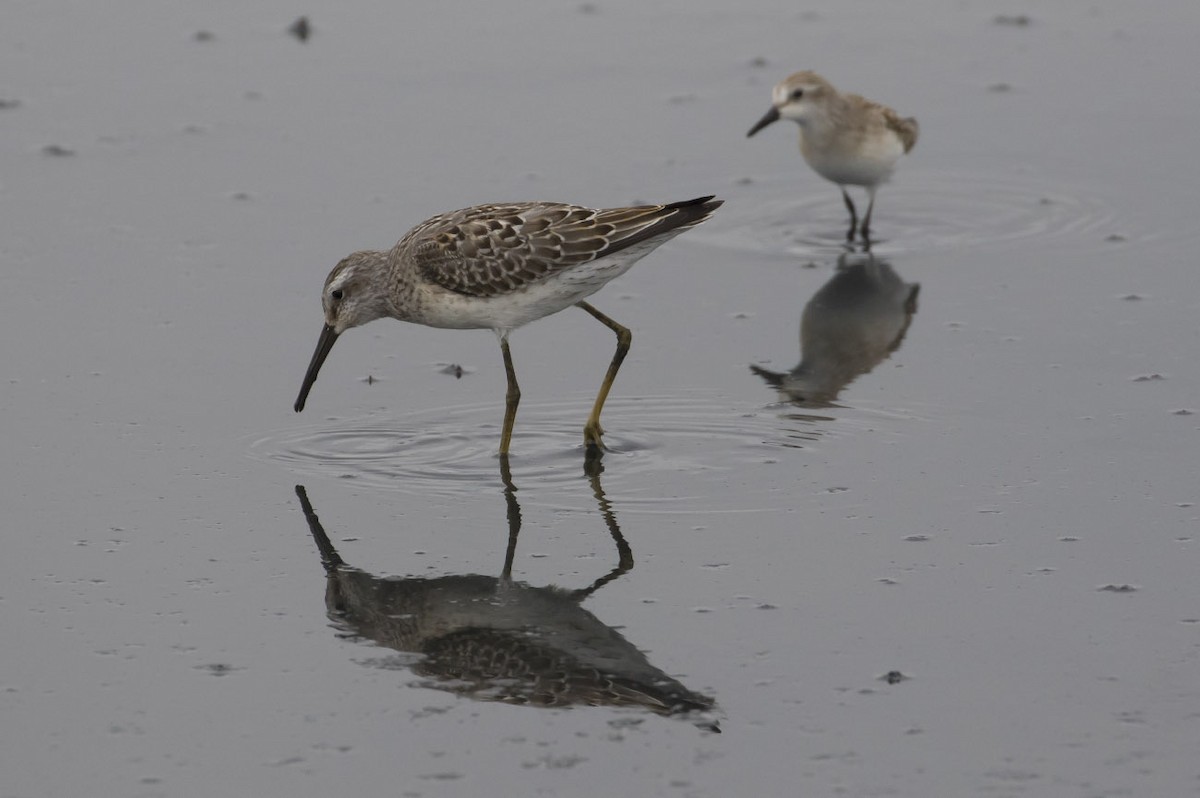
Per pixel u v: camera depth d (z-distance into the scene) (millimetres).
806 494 12039
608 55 21312
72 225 17031
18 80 20484
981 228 17438
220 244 16625
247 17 22438
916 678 9547
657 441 13055
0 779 8750
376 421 13438
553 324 15414
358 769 8805
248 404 13633
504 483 12391
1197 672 9516
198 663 9867
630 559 11141
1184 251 16391
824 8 22922
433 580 10914
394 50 21406
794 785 8594
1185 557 10906
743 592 10633
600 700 9430
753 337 15008
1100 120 19469
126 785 8688
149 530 11547
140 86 20344
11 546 11273
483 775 8734
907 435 12945
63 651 9992
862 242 17312
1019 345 14539
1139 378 13727
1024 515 11570
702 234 17609
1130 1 22797
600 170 18188
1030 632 10016
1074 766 8672
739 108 19844
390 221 16938
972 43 21625
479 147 18703
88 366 14195
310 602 10609
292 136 19062
